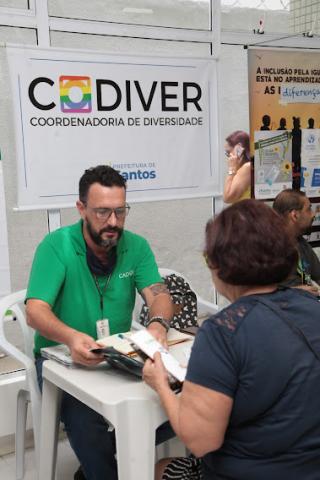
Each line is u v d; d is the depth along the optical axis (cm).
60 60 257
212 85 301
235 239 125
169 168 293
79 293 208
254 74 332
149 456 150
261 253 124
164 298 213
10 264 293
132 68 276
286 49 340
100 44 288
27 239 296
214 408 117
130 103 278
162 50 301
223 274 127
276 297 126
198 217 349
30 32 265
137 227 330
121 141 278
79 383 160
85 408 191
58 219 271
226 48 323
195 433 120
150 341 167
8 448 268
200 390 119
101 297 211
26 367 215
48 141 259
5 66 262
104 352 162
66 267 205
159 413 149
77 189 269
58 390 184
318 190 368
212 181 308
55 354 182
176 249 345
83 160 269
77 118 265
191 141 298
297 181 358
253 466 120
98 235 199
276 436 117
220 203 316
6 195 283
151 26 287
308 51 348
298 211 306
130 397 148
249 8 336
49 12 271
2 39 260
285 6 349
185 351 176
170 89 288
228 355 117
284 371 116
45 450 187
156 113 286
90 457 192
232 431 123
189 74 292
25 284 300
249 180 340
